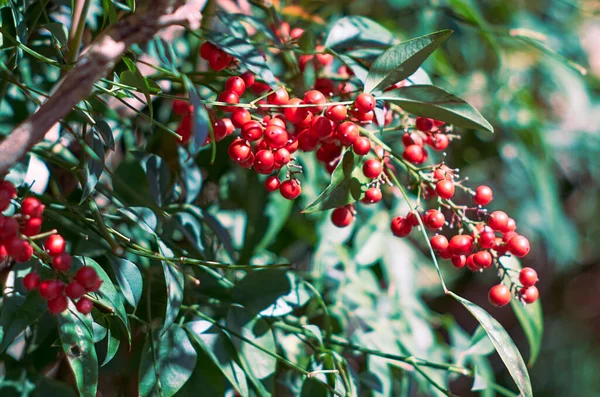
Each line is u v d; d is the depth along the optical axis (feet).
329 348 1.63
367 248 1.89
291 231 1.94
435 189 1.45
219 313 1.61
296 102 1.41
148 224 1.49
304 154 1.81
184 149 1.63
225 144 1.75
